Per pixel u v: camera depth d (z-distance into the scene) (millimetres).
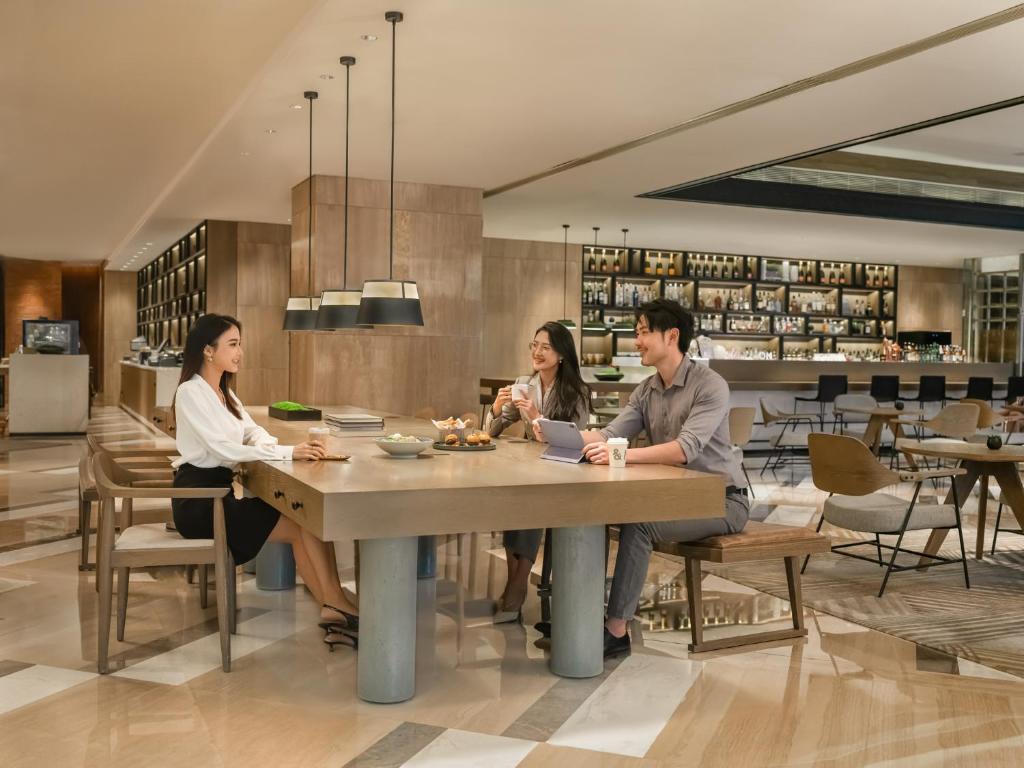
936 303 16891
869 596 4727
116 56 5590
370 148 7805
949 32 4973
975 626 4176
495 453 3941
